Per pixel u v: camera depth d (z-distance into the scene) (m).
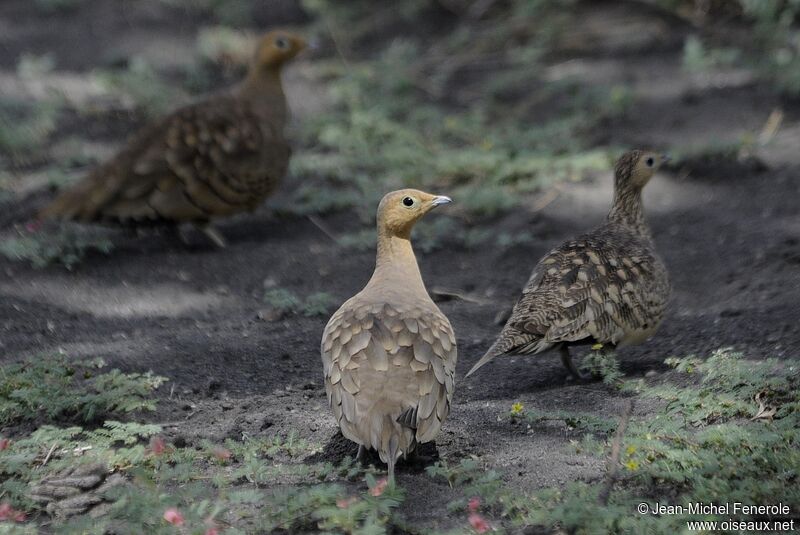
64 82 20.83
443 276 13.40
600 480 7.73
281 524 7.09
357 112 18.69
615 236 10.58
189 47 23.05
